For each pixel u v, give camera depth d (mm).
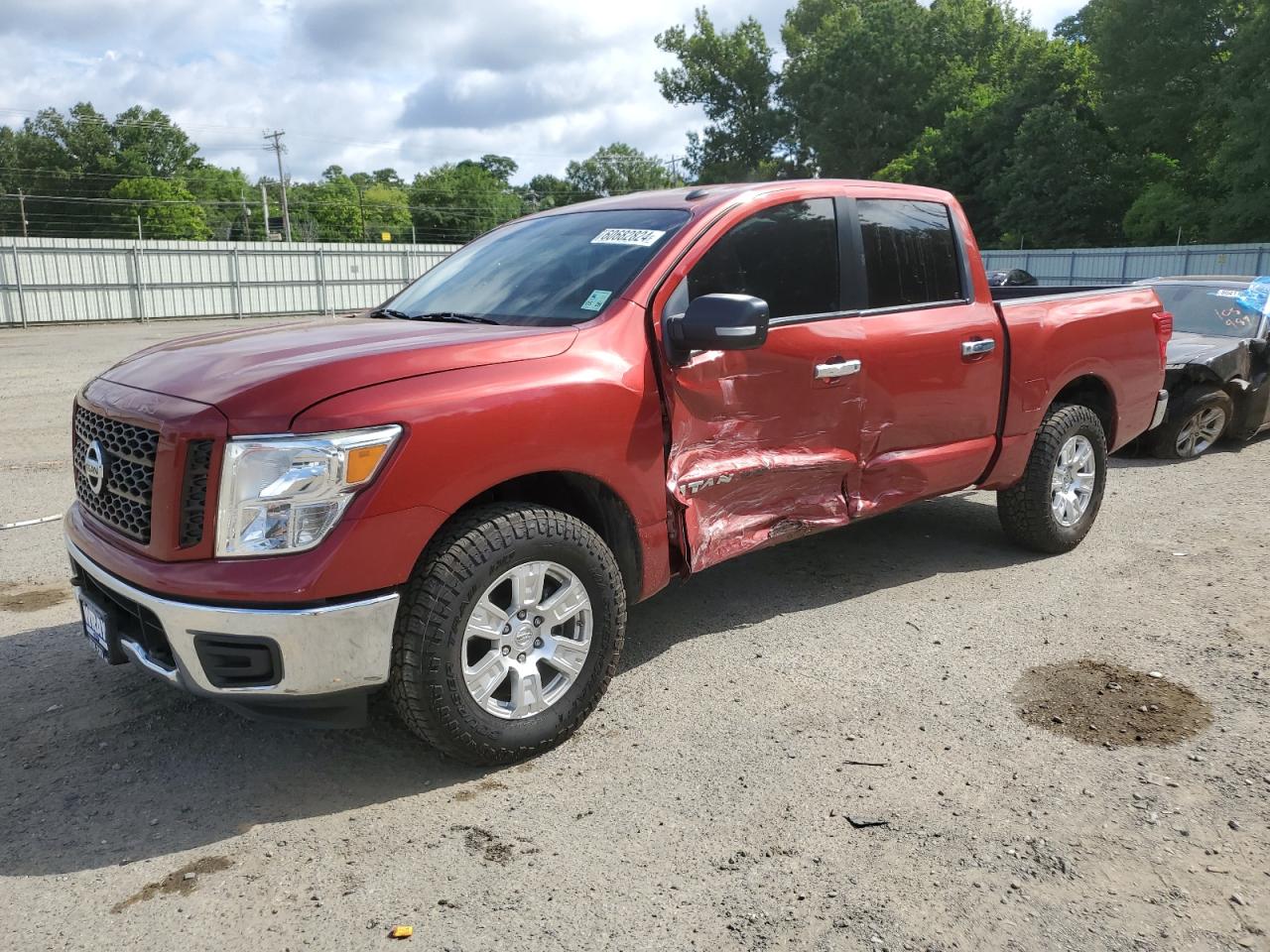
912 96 58188
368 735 3490
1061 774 3172
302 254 41344
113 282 36531
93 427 3271
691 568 3748
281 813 3004
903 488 4543
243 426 2789
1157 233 43812
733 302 3363
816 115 61000
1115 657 4074
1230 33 41000
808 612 4629
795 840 2826
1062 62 48500
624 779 3170
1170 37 42000
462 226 96938
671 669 4000
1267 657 4051
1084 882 2633
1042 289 6270
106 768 3271
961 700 3701
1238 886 2617
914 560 5383
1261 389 8484
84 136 84812
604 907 2547
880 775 3170
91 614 3258
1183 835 2838
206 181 92062
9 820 2967
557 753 3344
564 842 2834
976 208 52469
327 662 2822
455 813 2992
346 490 2803
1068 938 2422
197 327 33594
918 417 4492
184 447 2811
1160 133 43375
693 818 2945
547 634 3264
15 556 5609
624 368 3438
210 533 2818
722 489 3814
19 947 2420
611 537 3570
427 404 2943
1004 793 3057
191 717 3625
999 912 2514
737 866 2713
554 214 4594
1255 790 3061
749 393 3834
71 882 2678
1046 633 4348
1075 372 5223
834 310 4191
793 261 4082
